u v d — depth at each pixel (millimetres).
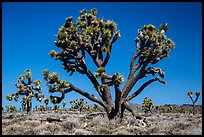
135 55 22484
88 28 22078
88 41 22000
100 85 21328
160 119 27891
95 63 22234
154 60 21984
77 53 22078
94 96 22453
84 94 22141
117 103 21594
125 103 21906
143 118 21469
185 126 18625
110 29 22266
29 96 35656
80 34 22484
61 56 22125
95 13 22984
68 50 22047
